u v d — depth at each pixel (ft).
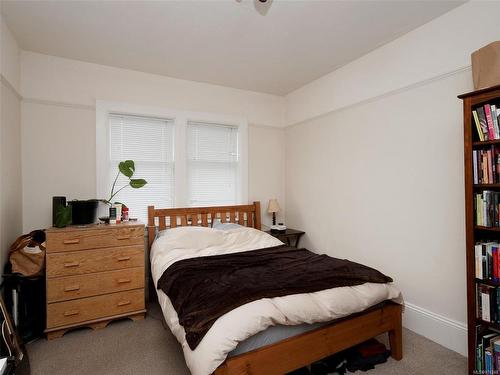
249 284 5.52
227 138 12.21
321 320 5.19
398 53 7.89
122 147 10.20
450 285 6.76
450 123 6.72
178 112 10.85
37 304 7.17
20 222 8.42
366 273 6.22
